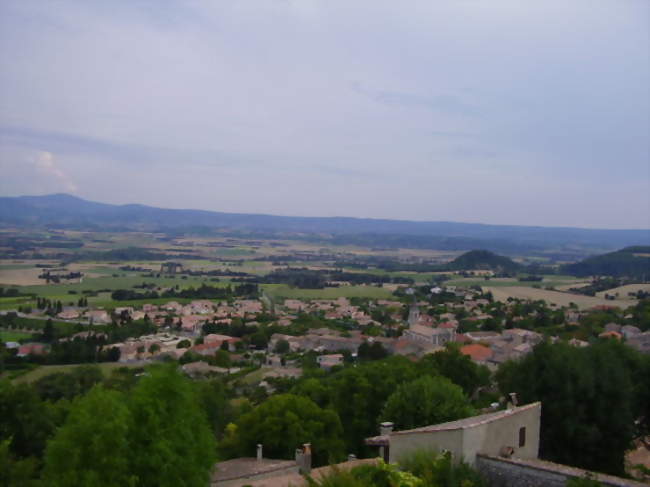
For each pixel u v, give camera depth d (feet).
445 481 87.40
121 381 404.36
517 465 92.58
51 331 640.99
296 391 257.55
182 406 104.37
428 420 157.17
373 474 91.86
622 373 143.95
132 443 95.61
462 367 268.41
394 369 224.12
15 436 164.35
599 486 82.53
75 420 97.30
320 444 168.76
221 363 542.98
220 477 131.75
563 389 139.85
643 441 161.79
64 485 89.97
